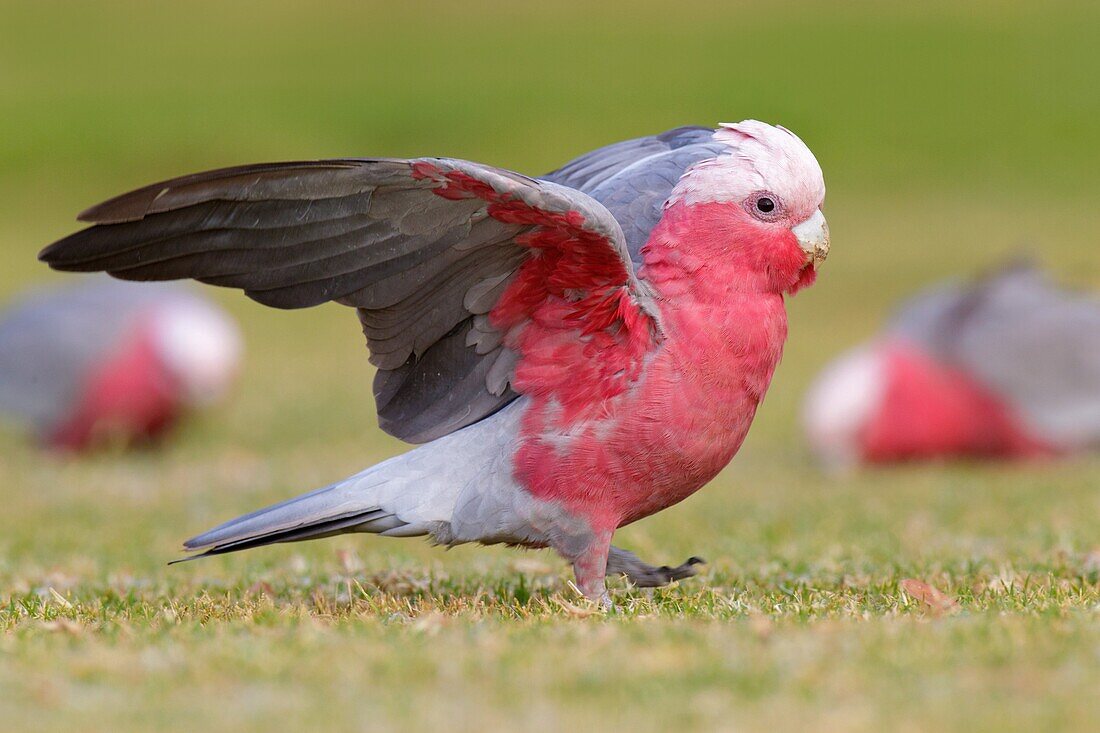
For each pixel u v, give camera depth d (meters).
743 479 17.89
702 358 8.83
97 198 43.28
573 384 8.88
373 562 11.57
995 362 18.55
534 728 6.13
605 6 62.91
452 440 9.10
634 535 12.93
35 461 19.38
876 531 13.10
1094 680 6.64
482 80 53.38
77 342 19.64
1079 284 31.73
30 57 56.84
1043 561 10.74
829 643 7.31
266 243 8.48
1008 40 54.78
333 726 6.19
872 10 59.59
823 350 28.56
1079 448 18.73
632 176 10.11
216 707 6.49
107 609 9.34
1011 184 42.88
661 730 6.10
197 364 20.02
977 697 6.45
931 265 35.19
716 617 8.37
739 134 9.22
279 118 49.78
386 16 62.66
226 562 11.96
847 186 43.72
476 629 8.02
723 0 62.84
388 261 8.62
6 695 6.71
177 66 55.81
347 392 24.83
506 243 8.59
